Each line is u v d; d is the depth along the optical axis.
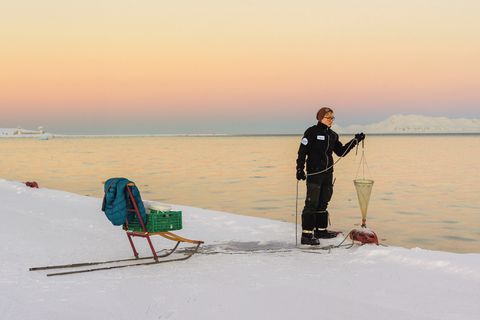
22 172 40.88
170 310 5.06
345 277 6.25
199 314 4.94
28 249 8.20
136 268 6.86
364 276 6.30
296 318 4.79
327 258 7.34
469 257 7.01
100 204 14.28
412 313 4.92
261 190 27.88
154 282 6.11
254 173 40.81
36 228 10.18
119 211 6.84
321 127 8.30
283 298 5.39
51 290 5.84
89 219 11.43
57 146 140.38
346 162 58.69
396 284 5.93
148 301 5.36
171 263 7.13
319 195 8.59
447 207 21.33
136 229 7.14
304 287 5.80
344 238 8.70
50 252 7.98
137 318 4.87
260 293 5.57
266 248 8.20
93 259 7.51
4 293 5.73
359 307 5.09
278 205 21.44
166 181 33.34
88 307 5.20
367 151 90.38
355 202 22.50
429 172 41.72
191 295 5.54
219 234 9.53
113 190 6.88
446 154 76.81
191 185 30.67
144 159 63.88
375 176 37.81
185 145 150.50
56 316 4.94
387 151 90.06
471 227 16.39
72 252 8.00
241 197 24.47
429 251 7.45
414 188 29.33
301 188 29.03
